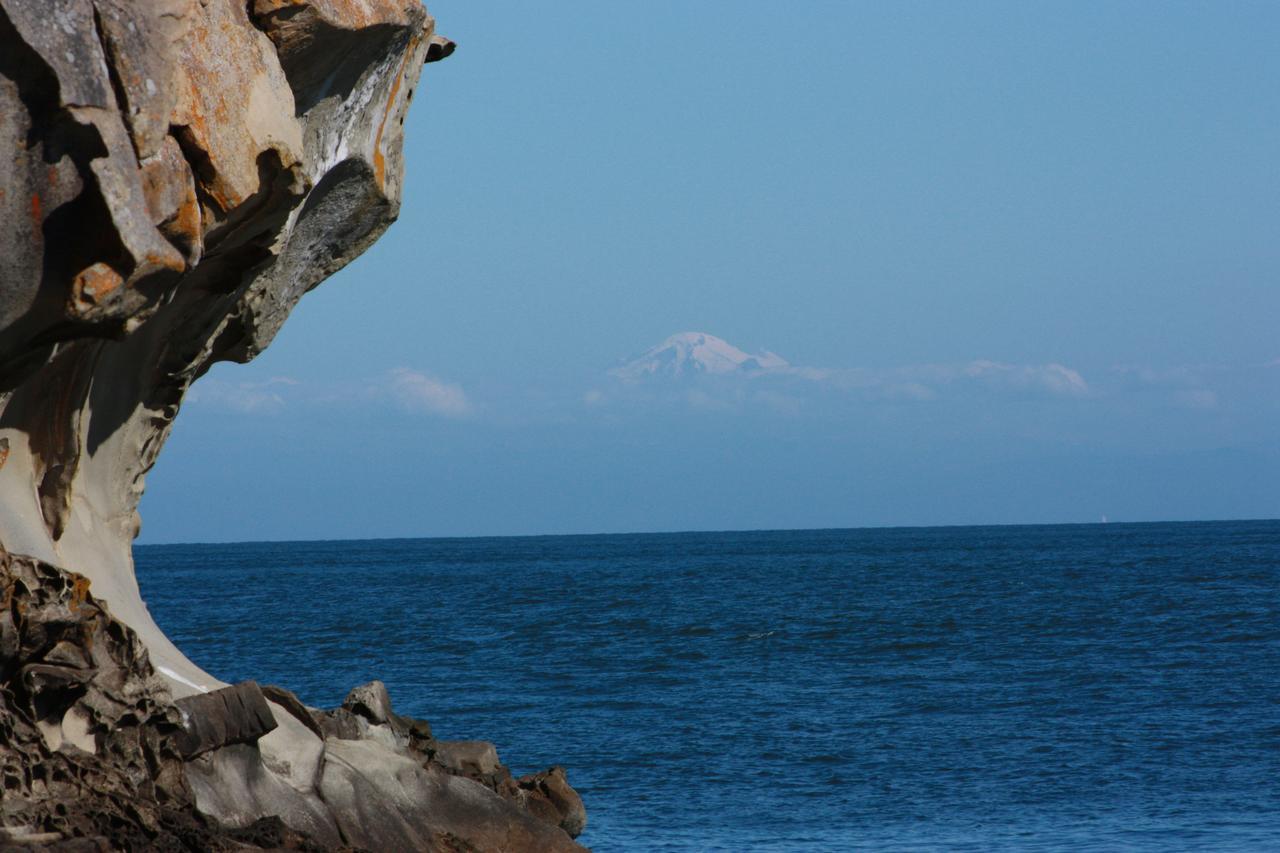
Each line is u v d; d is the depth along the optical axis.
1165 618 197.25
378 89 47.41
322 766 46.97
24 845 32.97
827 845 69.00
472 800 52.03
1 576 35.81
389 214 52.28
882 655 156.38
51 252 34.50
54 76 33.03
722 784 83.88
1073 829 71.62
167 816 37.69
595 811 76.69
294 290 51.69
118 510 51.12
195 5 37.09
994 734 100.19
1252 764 87.69
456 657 157.62
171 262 34.94
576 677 137.12
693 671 142.62
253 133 38.50
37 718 36.88
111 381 47.34
